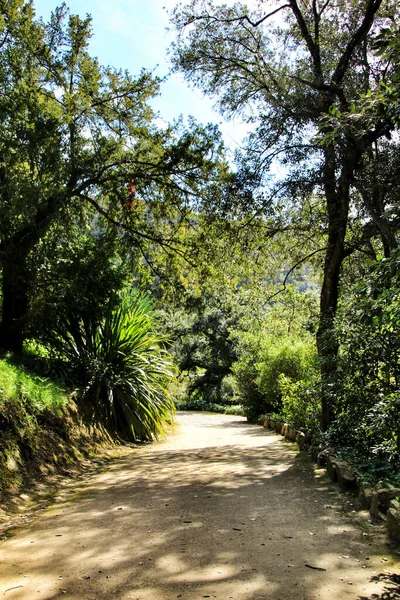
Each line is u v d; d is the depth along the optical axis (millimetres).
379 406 4961
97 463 7992
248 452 9172
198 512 4668
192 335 34281
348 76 9461
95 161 10469
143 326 12062
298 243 11820
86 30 10516
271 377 15328
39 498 5617
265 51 10977
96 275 10883
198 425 18703
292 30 11094
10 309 9945
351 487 5402
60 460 7137
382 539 3756
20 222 9078
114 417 10445
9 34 9508
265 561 3346
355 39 9078
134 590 2914
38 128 8828
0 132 8258
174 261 12961
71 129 10117
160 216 12391
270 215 10438
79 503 5246
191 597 2805
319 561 3336
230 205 10469
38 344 10859
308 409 10094
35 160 8977
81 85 10461
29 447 6598
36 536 4066
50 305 9805
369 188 8367
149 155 11508
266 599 2768
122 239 12055
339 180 8812
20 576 3180
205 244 12055
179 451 9539
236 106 11055
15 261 9508
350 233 10516
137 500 5250
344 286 11086
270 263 12562
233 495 5395
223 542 3756
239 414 28078
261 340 19281
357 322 6199
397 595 2805
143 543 3771
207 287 13414
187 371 36812
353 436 6918
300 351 14656
